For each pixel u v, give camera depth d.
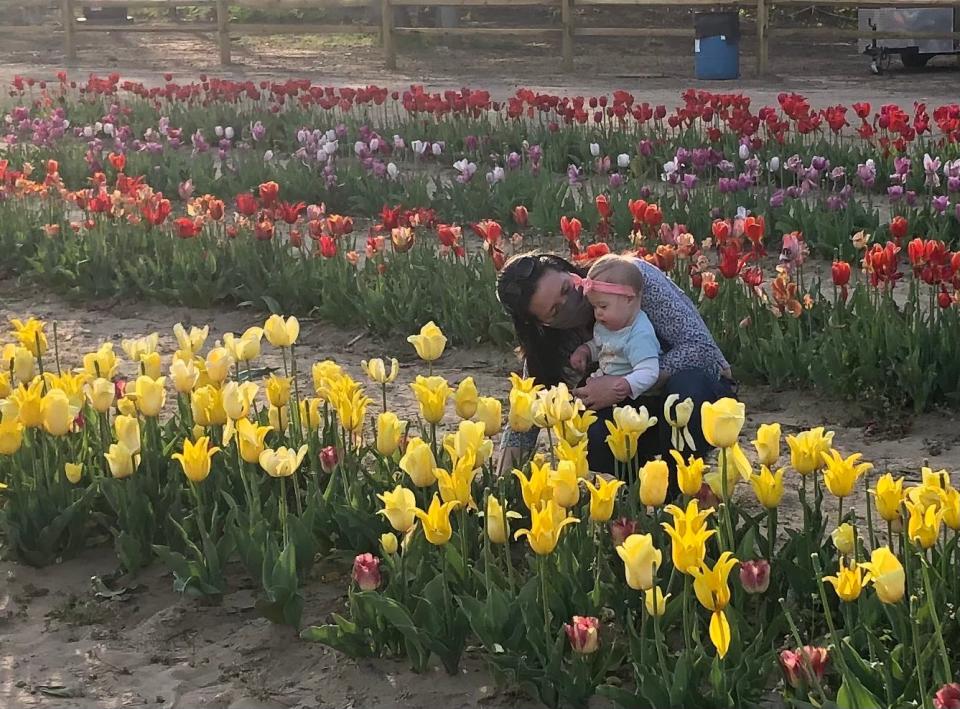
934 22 21.58
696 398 4.50
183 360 4.66
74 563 4.56
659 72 22.31
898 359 6.16
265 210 8.21
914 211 8.98
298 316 7.99
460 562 3.88
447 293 7.46
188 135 14.43
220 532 4.48
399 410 6.30
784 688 3.41
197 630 4.09
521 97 12.80
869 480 5.27
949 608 3.56
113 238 8.80
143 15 30.92
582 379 4.72
